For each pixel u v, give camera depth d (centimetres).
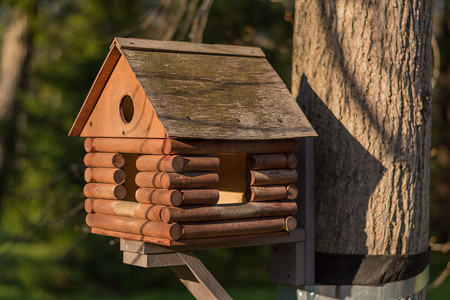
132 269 1519
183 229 374
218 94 399
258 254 1641
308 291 455
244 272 1600
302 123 412
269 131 393
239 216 398
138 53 398
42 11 1414
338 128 453
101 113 432
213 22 1020
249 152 405
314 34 469
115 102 416
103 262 1495
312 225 457
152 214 380
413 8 457
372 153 445
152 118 381
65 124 1416
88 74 1384
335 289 453
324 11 464
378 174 445
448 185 1594
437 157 1562
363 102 447
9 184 1452
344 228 451
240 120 389
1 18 1557
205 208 382
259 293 1413
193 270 406
